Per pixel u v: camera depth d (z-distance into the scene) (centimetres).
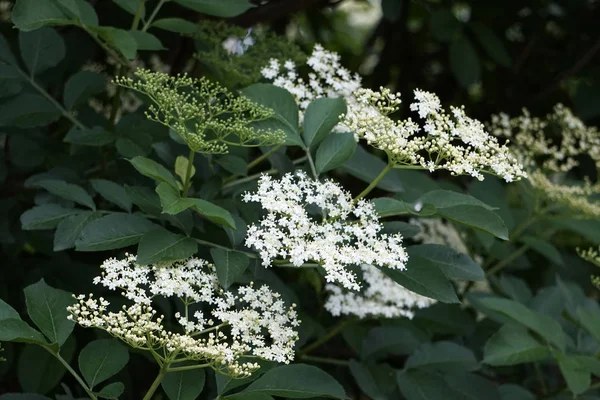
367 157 164
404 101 243
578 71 229
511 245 195
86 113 177
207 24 179
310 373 147
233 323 145
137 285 150
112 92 192
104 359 148
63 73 190
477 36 204
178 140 156
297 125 156
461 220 146
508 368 184
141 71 151
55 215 154
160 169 148
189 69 203
